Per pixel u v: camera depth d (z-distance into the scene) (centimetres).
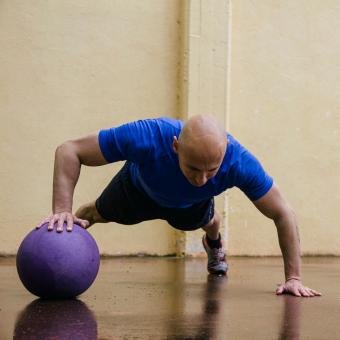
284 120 709
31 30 621
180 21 664
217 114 666
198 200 364
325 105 725
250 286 411
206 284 420
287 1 711
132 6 650
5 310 294
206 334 248
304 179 717
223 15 671
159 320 277
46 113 623
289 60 711
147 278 450
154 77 656
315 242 722
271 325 271
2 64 612
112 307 310
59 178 343
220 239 482
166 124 344
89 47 637
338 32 727
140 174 358
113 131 345
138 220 404
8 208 612
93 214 413
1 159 611
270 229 702
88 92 636
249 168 349
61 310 296
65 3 630
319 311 310
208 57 664
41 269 312
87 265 319
